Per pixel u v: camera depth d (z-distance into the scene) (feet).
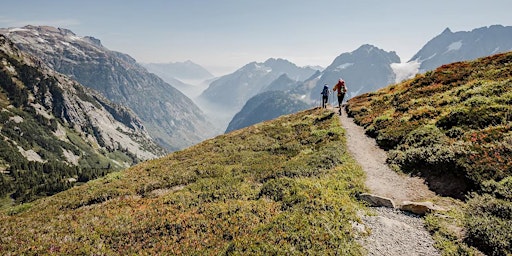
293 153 99.96
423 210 51.11
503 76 107.55
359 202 57.41
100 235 57.21
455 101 99.66
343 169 74.54
